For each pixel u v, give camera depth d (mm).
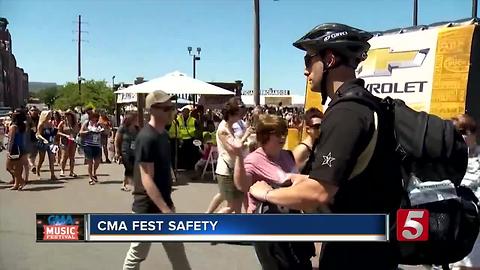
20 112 10203
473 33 5852
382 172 1895
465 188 2109
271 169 3459
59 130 12430
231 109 5922
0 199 9016
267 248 2760
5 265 5074
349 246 1983
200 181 11328
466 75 5863
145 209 3848
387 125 1905
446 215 1886
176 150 11664
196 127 12156
